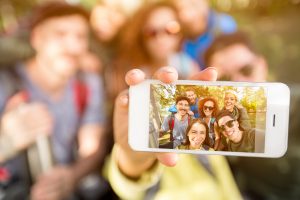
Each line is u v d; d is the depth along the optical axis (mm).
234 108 309
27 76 703
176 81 308
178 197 476
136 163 340
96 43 749
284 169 783
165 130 309
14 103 694
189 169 499
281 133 309
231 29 770
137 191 358
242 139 310
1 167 670
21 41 721
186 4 697
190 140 309
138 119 308
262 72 639
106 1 740
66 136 713
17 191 677
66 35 727
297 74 889
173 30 680
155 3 693
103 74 736
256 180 772
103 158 735
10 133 684
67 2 747
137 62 689
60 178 698
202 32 711
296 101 818
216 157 533
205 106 310
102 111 737
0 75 694
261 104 310
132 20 698
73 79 725
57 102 712
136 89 306
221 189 519
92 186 721
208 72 308
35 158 690
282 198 760
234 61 618
